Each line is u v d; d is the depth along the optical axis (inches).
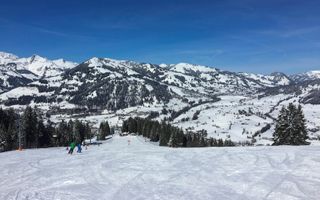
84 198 679.1
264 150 1370.6
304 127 2539.4
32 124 3998.5
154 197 680.4
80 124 5364.2
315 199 629.9
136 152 1502.2
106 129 7411.4
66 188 772.0
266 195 667.4
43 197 690.8
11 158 1456.7
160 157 1277.1
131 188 761.6
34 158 1425.9
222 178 843.4
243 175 866.8
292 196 652.7
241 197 661.9
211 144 5408.5
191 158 1221.7
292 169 914.7
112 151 1647.4
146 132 6451.8
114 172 969.5
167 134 5275.6
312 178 797.9
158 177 882.1
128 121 7500.0
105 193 719.7
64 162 1236.5
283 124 2561.5
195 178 856.3
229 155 1257.4
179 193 708.7
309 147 1455.5
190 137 5703.7
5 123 4579.2
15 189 774.5
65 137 4817.9
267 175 850.8
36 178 911.7
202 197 671.8
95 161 1224.2
